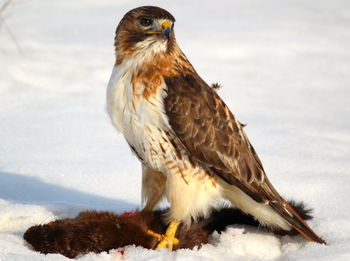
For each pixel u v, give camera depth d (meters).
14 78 17.12
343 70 19.14
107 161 12.75
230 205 10.70
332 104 16.39
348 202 10.86
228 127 10.05
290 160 12.70
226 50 20.11
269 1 25.88
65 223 9.13
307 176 11.91
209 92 10.13
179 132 9.68
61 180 11.87
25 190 11.44
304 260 8.62
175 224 9.81
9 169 12.21
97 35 21.06
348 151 13.27
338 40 21.88
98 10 23.88
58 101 15.98
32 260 8.09
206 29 22.00
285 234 9.91
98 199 11.23
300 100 16.61
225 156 9.91
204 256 8.93
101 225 9.12
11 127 14.32
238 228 10.02
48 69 17.84
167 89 9.73
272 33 21.97
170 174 9.82
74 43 20.17
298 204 10.21
